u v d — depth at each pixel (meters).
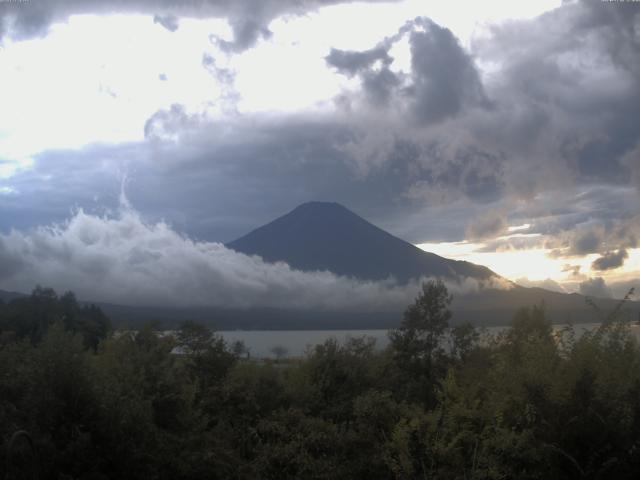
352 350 18.12
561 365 9.55
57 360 9.74
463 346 19.67
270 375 16.59
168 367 13.46
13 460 8.45
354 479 11.08
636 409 9.00
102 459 9.34
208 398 14.91
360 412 11.70
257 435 13.34
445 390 10.70
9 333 12.34
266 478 11.86
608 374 9.45
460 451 9.51
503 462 8.99
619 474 8.70
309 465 11.42
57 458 8.86
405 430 9.83
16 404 9.80
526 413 9.03
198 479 10.99
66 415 9.53
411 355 19.92
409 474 9.49
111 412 9.70
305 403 15.72
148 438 10.25
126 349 13.62
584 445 8.88
